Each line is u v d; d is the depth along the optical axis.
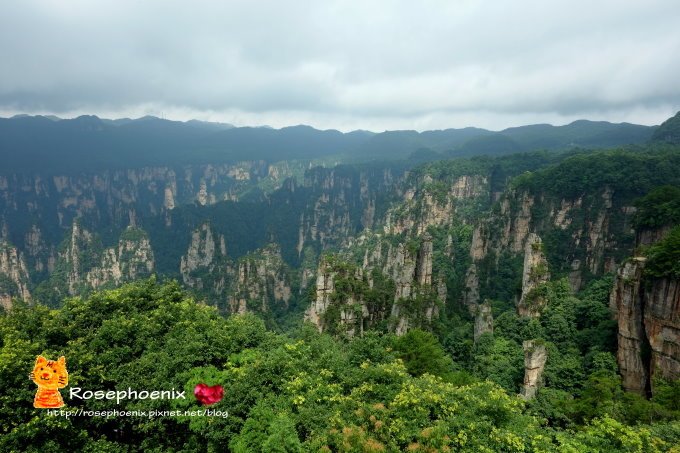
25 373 28.31
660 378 49.84
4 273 169.50
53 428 27.89
